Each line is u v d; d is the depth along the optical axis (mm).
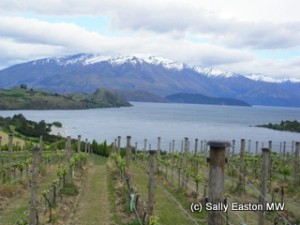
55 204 19609
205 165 39031
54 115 199250
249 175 33594
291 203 22953
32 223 13539
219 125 166000
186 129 138125
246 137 112438
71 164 27875
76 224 17891
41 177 31141
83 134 110250
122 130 127000
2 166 28328
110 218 19031
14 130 82938
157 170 34469
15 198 22797
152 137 106688
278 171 33562
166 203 22141
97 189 26922
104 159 59031
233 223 17453
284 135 122625
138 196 19250
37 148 13562
